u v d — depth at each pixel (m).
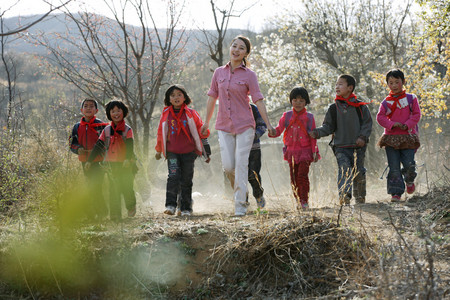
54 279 3.22
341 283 2.91
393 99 5.21
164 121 5.26
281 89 17.81
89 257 3.35
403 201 4.73
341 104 5.32
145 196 8.20
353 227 3.49
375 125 16.22
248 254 3.37
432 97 10.95
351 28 17.73
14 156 5.16
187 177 5.30
